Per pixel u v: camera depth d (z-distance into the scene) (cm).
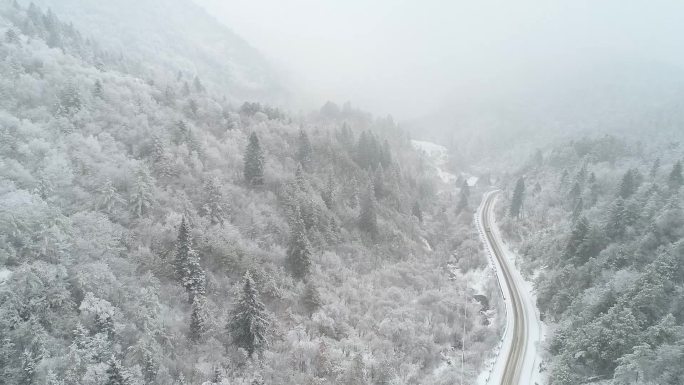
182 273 4919
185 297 4728
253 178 7638
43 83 7088
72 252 4241
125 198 5706
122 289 4169
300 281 5931
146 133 7300
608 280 4859
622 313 3884
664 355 3262
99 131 6725
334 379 4269
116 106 7612
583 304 4675
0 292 3425
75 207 5050
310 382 4100
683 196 6319
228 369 4038
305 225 7106
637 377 3331
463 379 4362
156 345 3725
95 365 3162
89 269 4056
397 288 6638
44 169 5156
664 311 3922
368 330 5381
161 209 5847
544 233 7869
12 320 3306
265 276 5584
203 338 4319
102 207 5347
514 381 4300
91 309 3656
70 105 6894
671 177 7562
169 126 7850
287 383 4062
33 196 4538
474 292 7100
